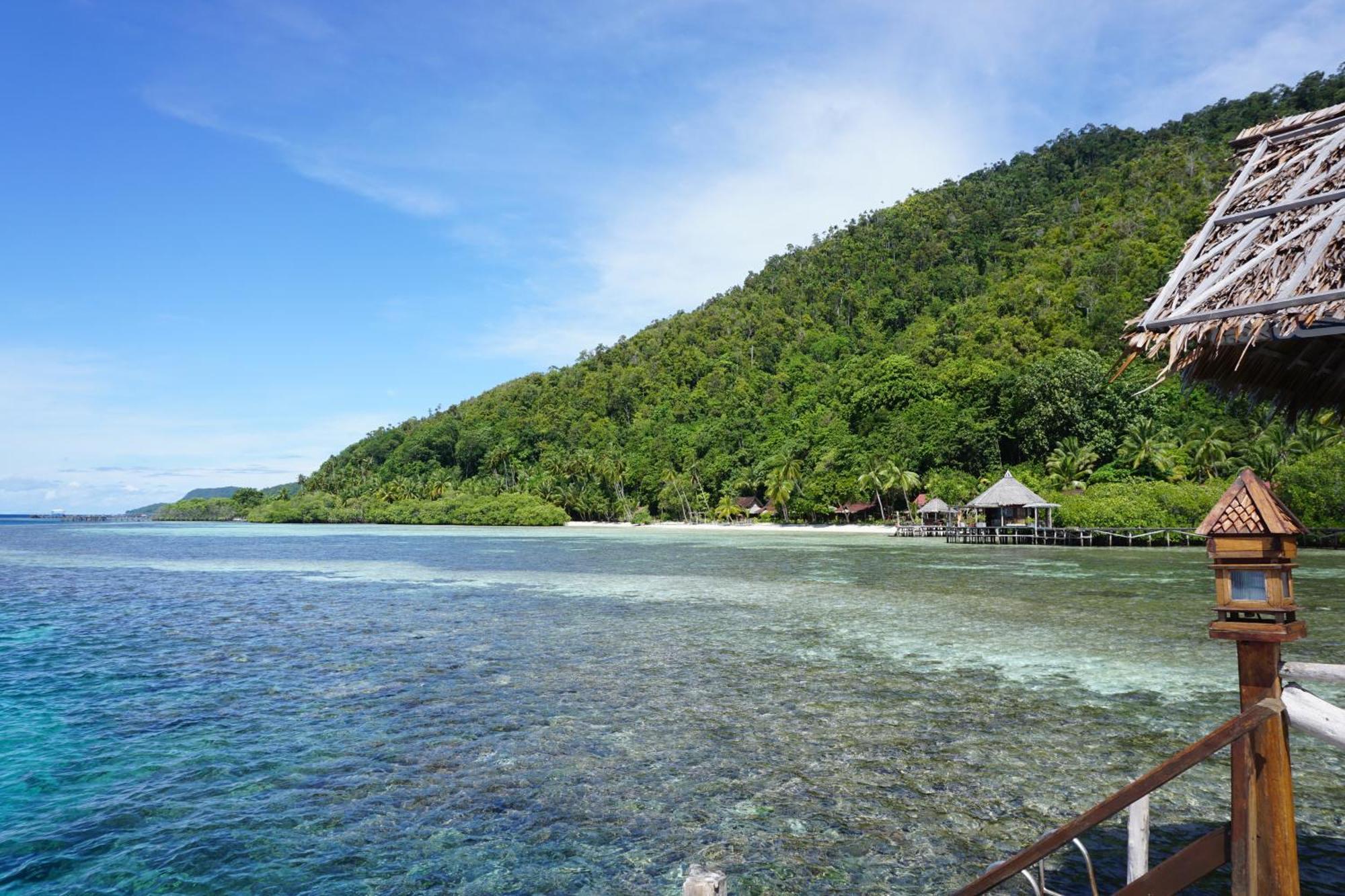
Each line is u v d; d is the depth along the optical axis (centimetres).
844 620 2162
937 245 15888
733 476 11550
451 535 9019
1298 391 526
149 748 1098
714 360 15750
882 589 2905
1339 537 4509
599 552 5500
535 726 1184
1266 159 487
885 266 16525
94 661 1680
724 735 1138
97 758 1055
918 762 1021
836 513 9744
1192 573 3466
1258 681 351
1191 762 342
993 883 390
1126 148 16975
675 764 1020
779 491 9931
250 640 1927
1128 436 7362
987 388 9225
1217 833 357
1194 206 12025
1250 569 356
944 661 1623
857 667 1564
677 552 5441
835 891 706
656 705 1295
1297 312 386
